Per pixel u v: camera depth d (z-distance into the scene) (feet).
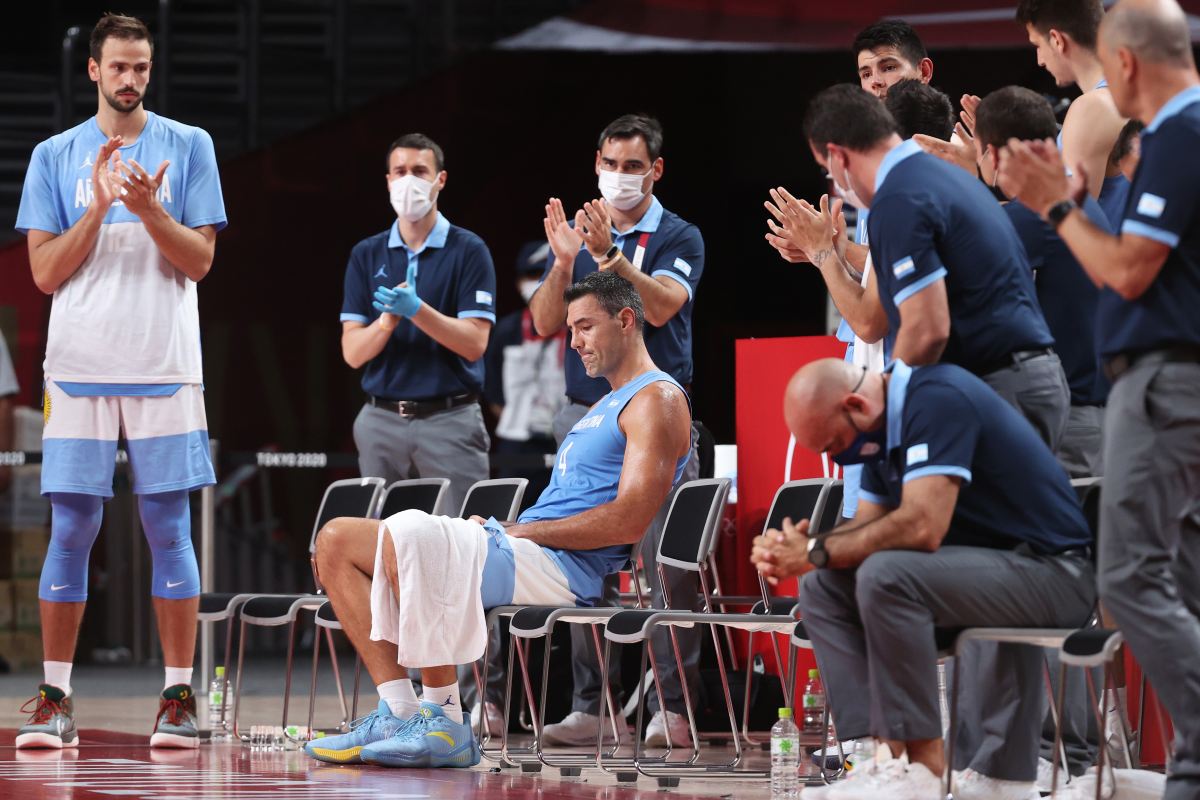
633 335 63.10
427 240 77.00
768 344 78.13
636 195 71.46
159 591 65.82
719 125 163.22
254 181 146.20
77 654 112.16
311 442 148.56
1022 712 45.47
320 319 149.07
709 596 69.87
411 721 57.93
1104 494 40.29
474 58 157.89
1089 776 45.42
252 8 146.82
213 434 145.59
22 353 129.49
